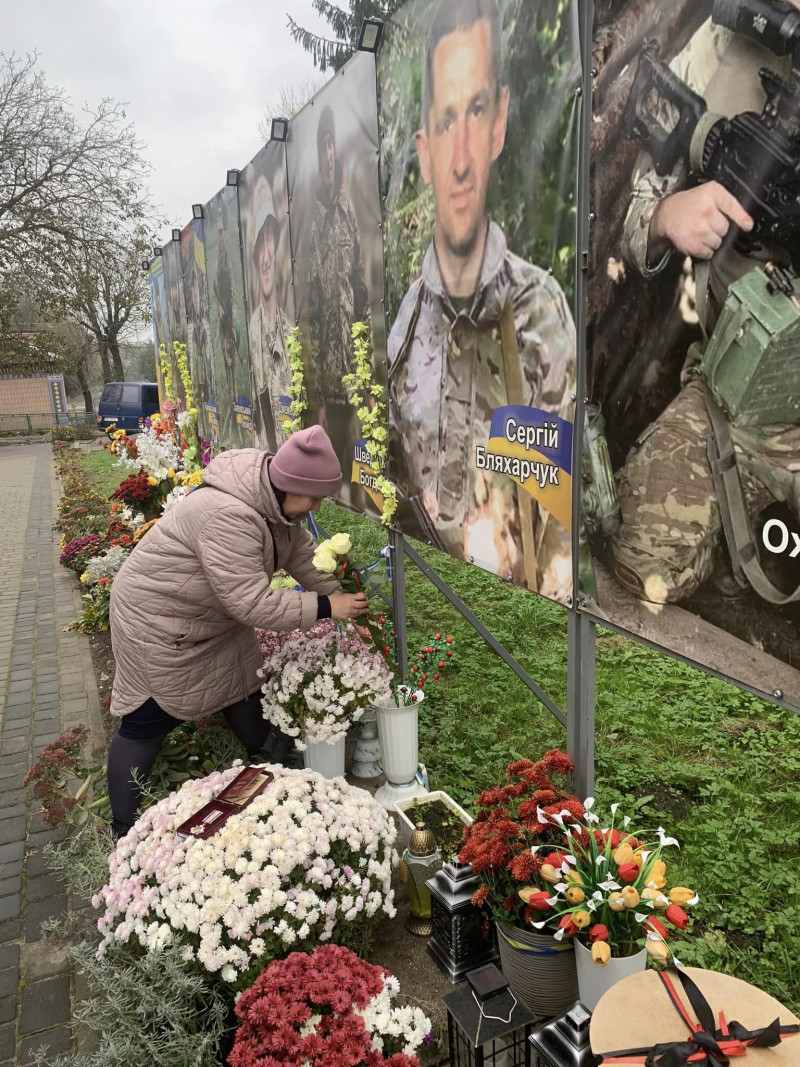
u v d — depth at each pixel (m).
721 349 1.65
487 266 2.55
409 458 3.41
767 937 2.61
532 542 2.47
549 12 2.09
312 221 4.44
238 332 6.79
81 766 3.25
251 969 1.98
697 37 1.61
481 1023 1.63
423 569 3.44
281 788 2.37
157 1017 1.83
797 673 1.57
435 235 2.90
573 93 2.03
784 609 1.58
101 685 5.11
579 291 2.09
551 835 2.06
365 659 3.06
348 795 2.47
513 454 2.53
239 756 3.22
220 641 2.98
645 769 3.71
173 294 10.23
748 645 1.69
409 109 3.00
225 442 7.79
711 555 1.76
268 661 3.16
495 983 1.69
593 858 1.86
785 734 4.00
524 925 2.02
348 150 3.73
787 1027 1.38
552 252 2.19
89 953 2.10
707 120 1.61
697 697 4.42
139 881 2.16
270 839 2.14
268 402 5.99
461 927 2.22
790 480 1.53
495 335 2.55
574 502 2.21
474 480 2.82
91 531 8.87
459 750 3.99
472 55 2.50
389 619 3.87
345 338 4.11
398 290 3.32
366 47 3.23
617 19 1.84
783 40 1.42
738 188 1.56
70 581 8.05
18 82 24.47
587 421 2.12
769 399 1.55
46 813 2.98
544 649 5.29
